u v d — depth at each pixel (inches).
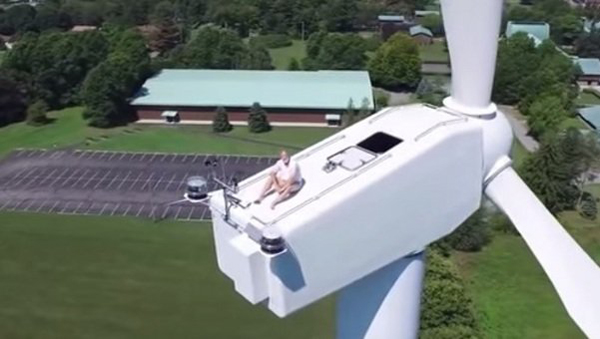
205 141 2507.4
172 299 1563.7
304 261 470.6
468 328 1263.5
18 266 1701.5
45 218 1939.0
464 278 1654.8
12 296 1574.8
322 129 2623.0
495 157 543.8
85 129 2623.0
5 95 2662.4
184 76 2874.0
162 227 1892.2
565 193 2006.6
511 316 1504.7
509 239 1843.0
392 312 563.8
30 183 2153.1
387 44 3196.4
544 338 1422.2
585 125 2652.6
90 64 2886.3
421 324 1243.2
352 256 494.6
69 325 1464.1
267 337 1416.1
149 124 2667.3
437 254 1446.9
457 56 524.4
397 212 502.3
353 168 493.4
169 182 2165.4
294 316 1486.2
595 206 1999.3
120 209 1991.9
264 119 2591.0
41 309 1524.4
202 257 1745.8
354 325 582.6
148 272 1675.7
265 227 450.0
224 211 486.9
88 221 1924.2
